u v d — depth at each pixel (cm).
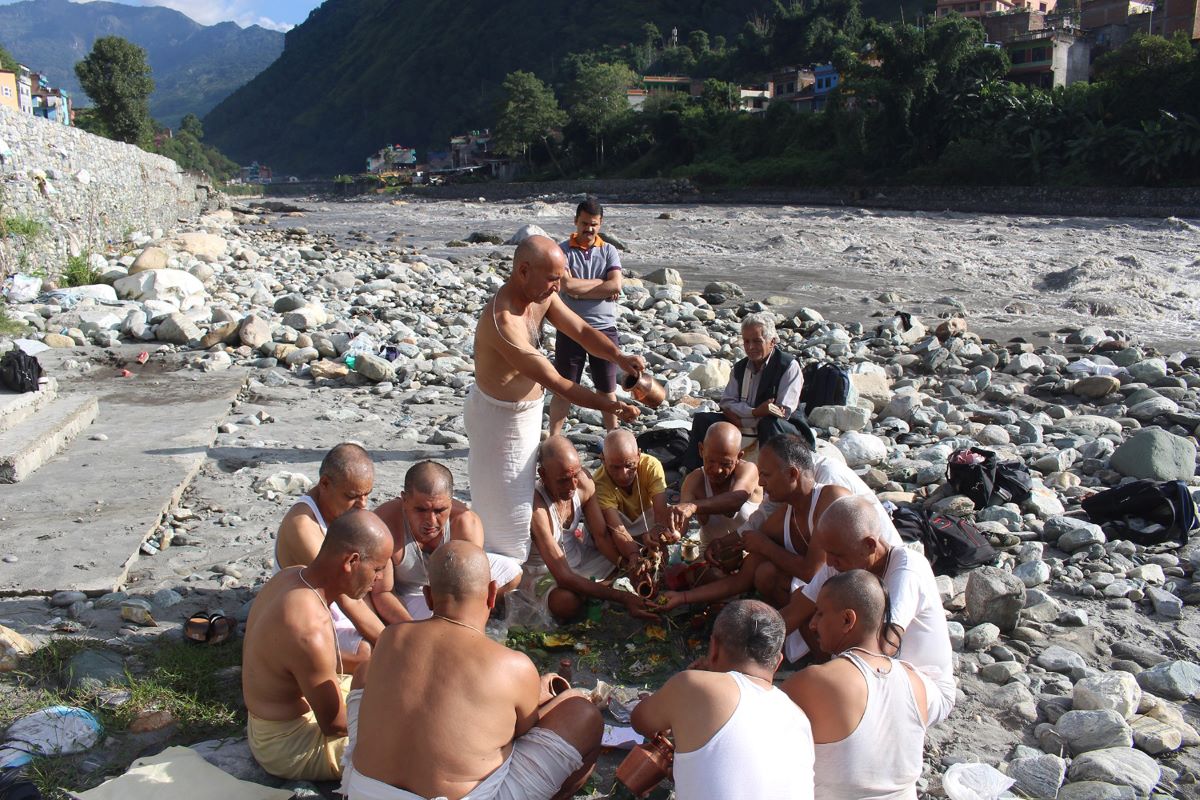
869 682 365
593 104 9400
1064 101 5191
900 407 1065
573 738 382
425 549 508
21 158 1691
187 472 776
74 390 1041
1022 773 424
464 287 2038
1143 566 636
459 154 13875
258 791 393
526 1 19812
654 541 552
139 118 7938
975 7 7875
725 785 333
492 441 547
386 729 352
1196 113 4694
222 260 2134
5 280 1498
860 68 6056
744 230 3662
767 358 765
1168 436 843
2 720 437
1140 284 2069
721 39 13238
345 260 2417
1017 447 930
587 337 587
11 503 702
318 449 873
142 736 437
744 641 359
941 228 3675
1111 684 476
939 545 628
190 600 566
